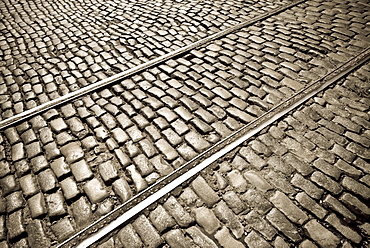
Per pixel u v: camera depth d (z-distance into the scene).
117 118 3.39
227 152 2.86
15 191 2.66
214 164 2.77
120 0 6.76
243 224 2.30
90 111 3.52
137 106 3.55
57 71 4.30
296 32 4.84
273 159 2.78
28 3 6.90
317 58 4.15
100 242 2.25
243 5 6.02
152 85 3.89
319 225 2.25
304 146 2.89
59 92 3.87
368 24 4.81
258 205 2.42
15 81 4.14
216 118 3.32
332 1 5.78
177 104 3.54
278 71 3.98
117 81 3.97
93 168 2.83
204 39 4.79
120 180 2.70
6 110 3.62
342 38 4.54
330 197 2.43
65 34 5.35
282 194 2.48
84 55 4.65
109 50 4.75
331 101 3.40
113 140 3.12
